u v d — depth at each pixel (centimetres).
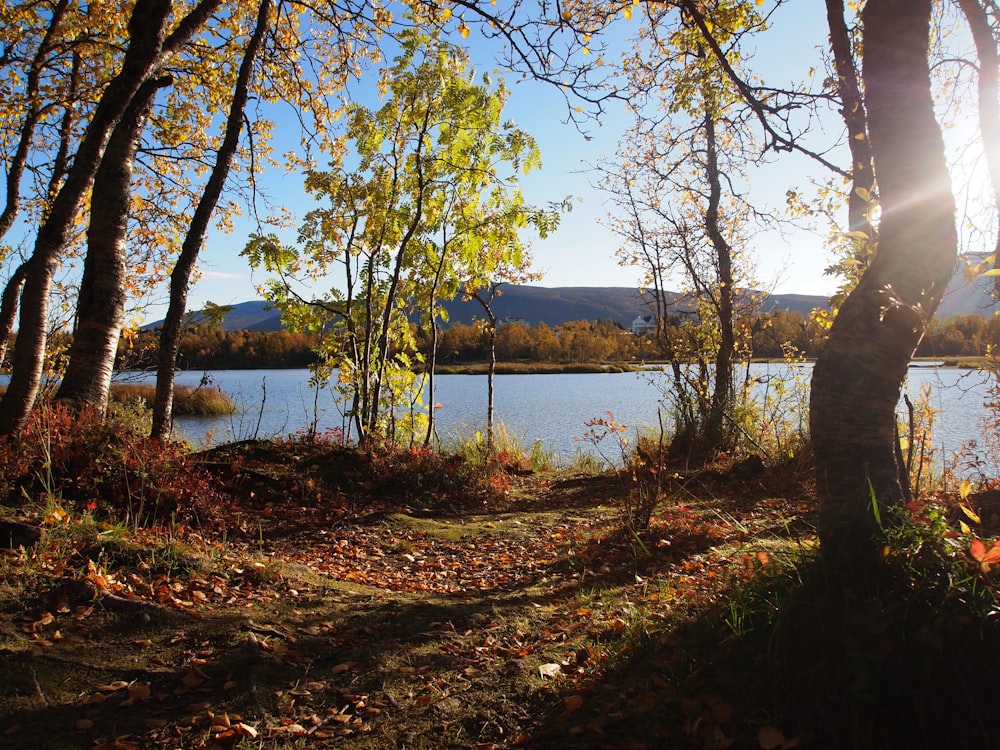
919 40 349
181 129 1194
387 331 1123
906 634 274
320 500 802
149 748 288
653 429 1434
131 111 743
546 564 612
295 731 307
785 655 290
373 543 700
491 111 1140
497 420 2034
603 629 397
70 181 658
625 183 1336
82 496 597
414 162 1130
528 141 1148
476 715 316
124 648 363
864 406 338
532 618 448
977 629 266
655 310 1345
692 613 371
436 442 1331
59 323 1062
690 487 938
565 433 1986
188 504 650
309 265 1119
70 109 1156
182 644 373
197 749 290
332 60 1003
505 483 1039
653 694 308
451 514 857
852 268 546
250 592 466
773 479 923
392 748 296
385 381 1162
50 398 717
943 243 339
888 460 338
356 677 357
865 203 594
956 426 1367
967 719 254
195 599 433
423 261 1206
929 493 616
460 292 1350
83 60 1170
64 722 300
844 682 272
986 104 623
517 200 1187
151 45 691
